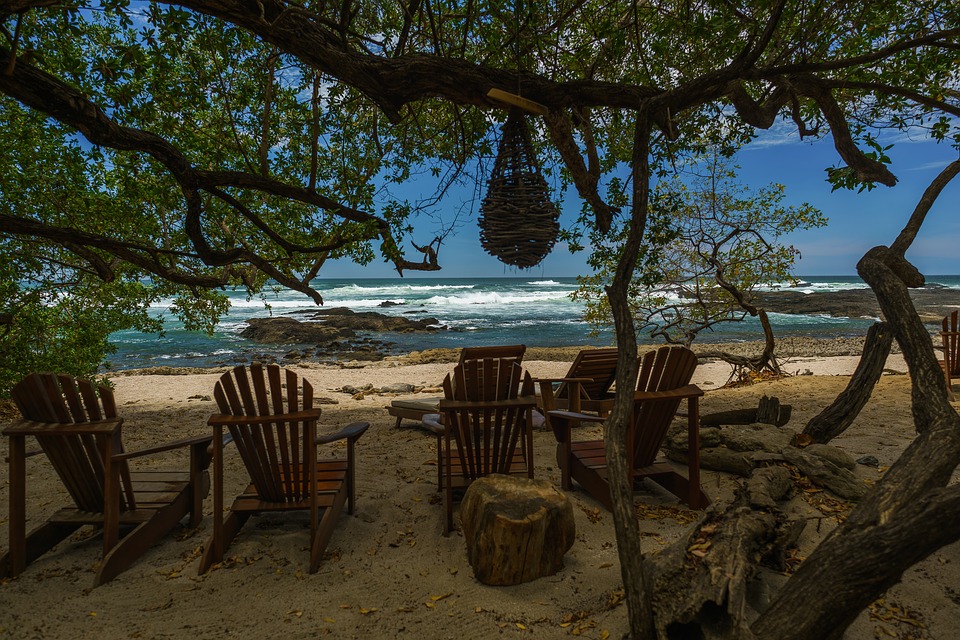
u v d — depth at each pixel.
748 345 21.92
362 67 3.93
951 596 2.63
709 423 5.24
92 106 3.54
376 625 2.54
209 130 5.93
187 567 3.09
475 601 2.72
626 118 6.20
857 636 2.35
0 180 6.57
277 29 3.65
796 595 1.89
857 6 4.25
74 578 2.99
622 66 5.50
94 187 7.00
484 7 4.69
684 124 5.85
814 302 39.06
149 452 3.14
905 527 1.77
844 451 4.34
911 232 3.51
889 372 10.28
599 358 5.95
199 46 4.95
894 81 4.84
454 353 19.83
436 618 2.59
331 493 3.45
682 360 3.69
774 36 4.43
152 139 3.97
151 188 5.95
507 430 3.72
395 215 5.36
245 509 3.29
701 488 4.13
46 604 2.72
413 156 6.29
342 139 6.25
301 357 21.11
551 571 2.95
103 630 2.51
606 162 6.65
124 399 10.44
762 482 3.23
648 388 3.76
